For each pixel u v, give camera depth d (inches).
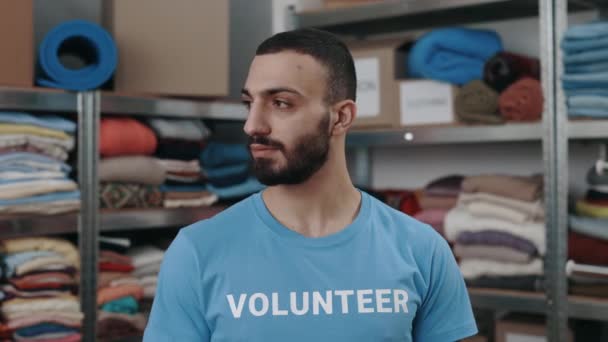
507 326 101.6
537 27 114.8
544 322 101.4
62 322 90.4
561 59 94.2
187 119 110.3
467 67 104.0
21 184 87.5
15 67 88.3
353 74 36.1
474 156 120.7
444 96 105.0
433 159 124.6
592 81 90.6
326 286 34.6
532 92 96.6
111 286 97.4
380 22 120.7
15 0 88.0
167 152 103.7
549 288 96.4
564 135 95.5
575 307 94.7
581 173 110.7
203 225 36.4
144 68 99.3
